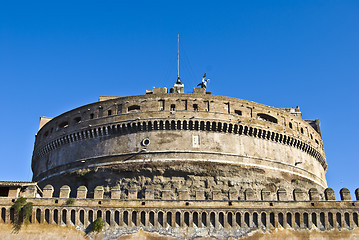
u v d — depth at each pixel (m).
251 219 53.00
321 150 88.00
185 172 68.62
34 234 51.22
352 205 53.69
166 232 51.84
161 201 53.41
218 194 55.41
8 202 52.41
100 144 73.31
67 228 51.75
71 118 78.75
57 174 76.06
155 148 70.19
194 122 71.44
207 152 70.12
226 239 51.72
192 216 52.81
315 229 52.66
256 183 70.88
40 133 87.31
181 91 84.69
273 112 78.56
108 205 52.94
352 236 52.16
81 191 54.22
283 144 77.69
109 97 85.94
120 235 51.53
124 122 72.25
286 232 52.44
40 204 52.53
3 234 50.94
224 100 74.56
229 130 72.62
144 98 74.00
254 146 73.75
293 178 76.19
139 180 68.88
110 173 70.25
